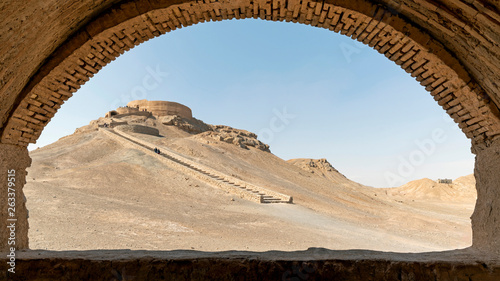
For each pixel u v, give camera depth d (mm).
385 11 4188
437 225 18859
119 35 4711
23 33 3645
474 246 4801
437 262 3826
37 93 4637
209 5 4508
